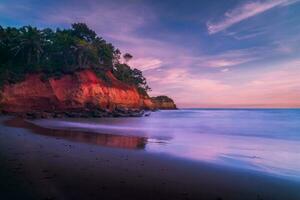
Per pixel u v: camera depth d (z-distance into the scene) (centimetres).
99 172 949
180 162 1227
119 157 1282
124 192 745
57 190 716
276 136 2686
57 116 5478
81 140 1891
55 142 1683
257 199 773
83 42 7625
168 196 741
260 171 1116
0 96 5322
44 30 7425
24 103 5731
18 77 5975
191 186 855
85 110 6359
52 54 7362
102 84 7556
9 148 1348
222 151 1653
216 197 764
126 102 8438
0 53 6462
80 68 7244
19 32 6662
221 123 5103
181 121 5747
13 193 670
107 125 3781
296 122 5412
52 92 6225
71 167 999
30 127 2764
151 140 2122
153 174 976
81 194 699
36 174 859
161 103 16425
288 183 947
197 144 1966
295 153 1617
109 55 9169
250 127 3975
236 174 1048
